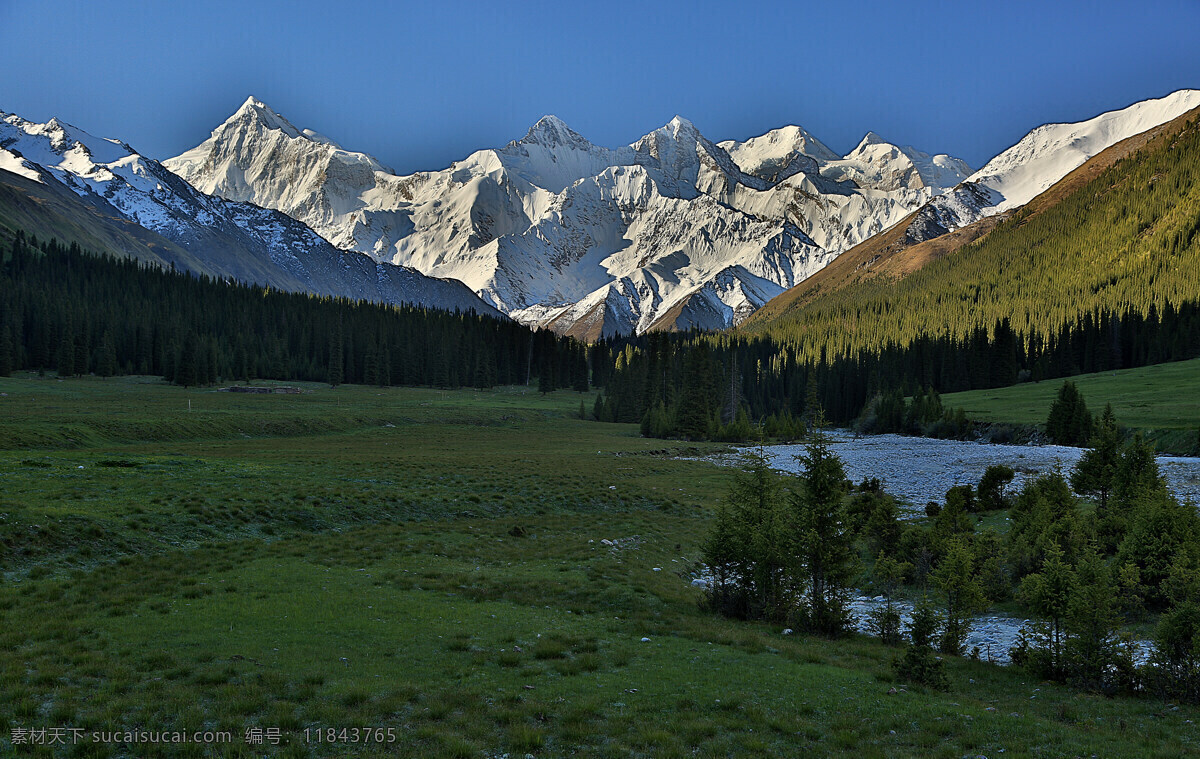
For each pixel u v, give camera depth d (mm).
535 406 160000
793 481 62969
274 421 98188
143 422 81250
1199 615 18188
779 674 18438
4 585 22297
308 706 14508
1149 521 27172
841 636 24609
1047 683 19438
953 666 21156
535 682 17016
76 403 104375
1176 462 60688
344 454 69062
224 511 34750
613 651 20000
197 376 152500
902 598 31500
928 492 59250
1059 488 38031
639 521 45469
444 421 125812
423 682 16531
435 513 42750
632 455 89125
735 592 27625
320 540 34125
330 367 181750
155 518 31750
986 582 30188
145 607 21391
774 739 14047
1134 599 25250
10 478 37250
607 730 14164
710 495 58062
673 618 25094
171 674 15898
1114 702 17594
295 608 21922
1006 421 103625
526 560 33500
